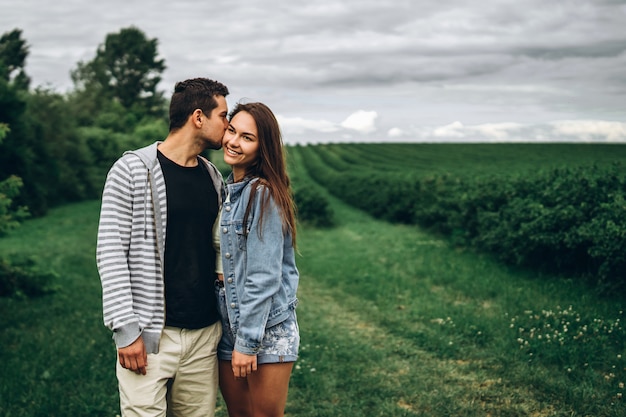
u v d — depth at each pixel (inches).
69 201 1234.0
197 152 113.0
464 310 281.9
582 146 2945.4
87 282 399.2
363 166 2224.4
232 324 112.0
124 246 105.3
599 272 291.9
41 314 302.5
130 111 2815.0
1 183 289.0
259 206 108.0
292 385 193.6
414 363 213.8
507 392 180.5
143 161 107.1
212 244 113.6
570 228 330.0
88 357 222.8
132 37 3105.3
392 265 421.7
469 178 654.5
